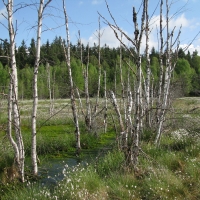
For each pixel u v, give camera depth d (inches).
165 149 389.7
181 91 664.4
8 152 370.3
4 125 350.0
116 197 248.1
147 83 496.1
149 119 507.2
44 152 452.1
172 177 267.6
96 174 290.4
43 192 245.6
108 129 647.1
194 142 398.0
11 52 304.8
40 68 1370.6
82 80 1381.6
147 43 470.3
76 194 239.6
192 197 239.3
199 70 2006.6
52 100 957.8
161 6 456.8
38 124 732.7
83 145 495.5
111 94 375.9
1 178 309.9
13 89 291.9
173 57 471.5
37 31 314.2
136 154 299.6
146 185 262.1
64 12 458.9
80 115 804.6
